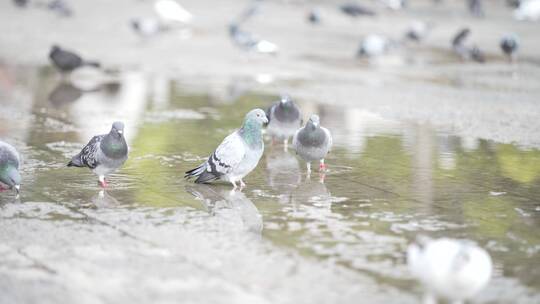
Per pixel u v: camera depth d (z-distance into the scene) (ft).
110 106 72.69
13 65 99.19
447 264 24.98
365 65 106.01
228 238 35.65
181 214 39.37
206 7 179.93
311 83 88.69
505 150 54.90
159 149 54.70
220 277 30.86
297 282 30.48
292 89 83.92
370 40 110.32
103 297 28.73
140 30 126.93
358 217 39.19
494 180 46.83
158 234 36.06
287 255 33.50
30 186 44.37
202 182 45.21
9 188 43.78
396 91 82.17
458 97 77.77
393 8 181.78
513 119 66.18
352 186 45.32
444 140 58.23
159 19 158.30
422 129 62.44
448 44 132.26
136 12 167.94
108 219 38.34
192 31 144.05
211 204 41.32
